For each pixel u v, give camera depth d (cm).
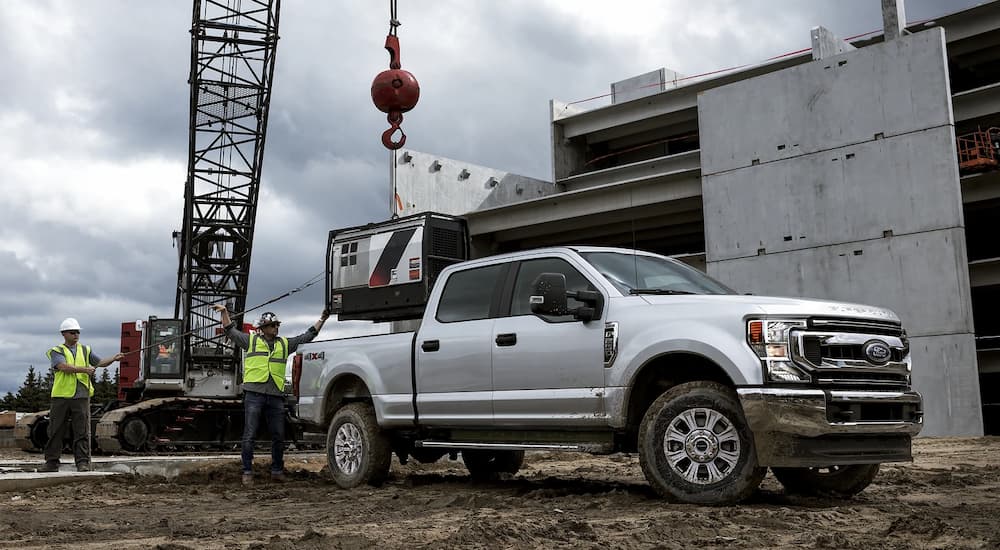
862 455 655
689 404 669
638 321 706
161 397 1956
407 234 1230
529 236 3697
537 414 761
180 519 687
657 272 797
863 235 2416
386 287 1239
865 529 563
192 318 2075
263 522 645
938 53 2342
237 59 2167
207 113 2150
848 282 2428
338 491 887
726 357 647
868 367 664
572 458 1368
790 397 625
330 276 1325
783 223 2561
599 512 648
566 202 3381
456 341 830
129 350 2012
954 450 1577
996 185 2573
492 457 1003
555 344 752
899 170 2377
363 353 923
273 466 1089
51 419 1141
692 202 3186
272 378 1072
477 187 3672
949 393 2238
